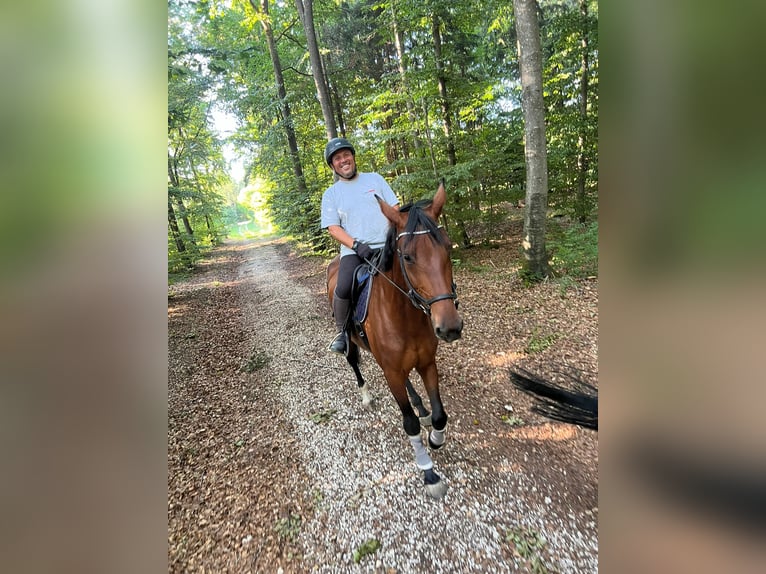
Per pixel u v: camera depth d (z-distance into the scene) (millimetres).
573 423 1853
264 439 3145
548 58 8523
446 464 2625
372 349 2602
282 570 2033
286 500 2484
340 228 2707
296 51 12398
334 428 3186
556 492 2285
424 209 2197
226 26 12336
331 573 1993
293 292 7973
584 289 5062
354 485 2553
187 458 3000
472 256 7664
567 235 5770
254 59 12289
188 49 8656
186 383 4340
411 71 6973
